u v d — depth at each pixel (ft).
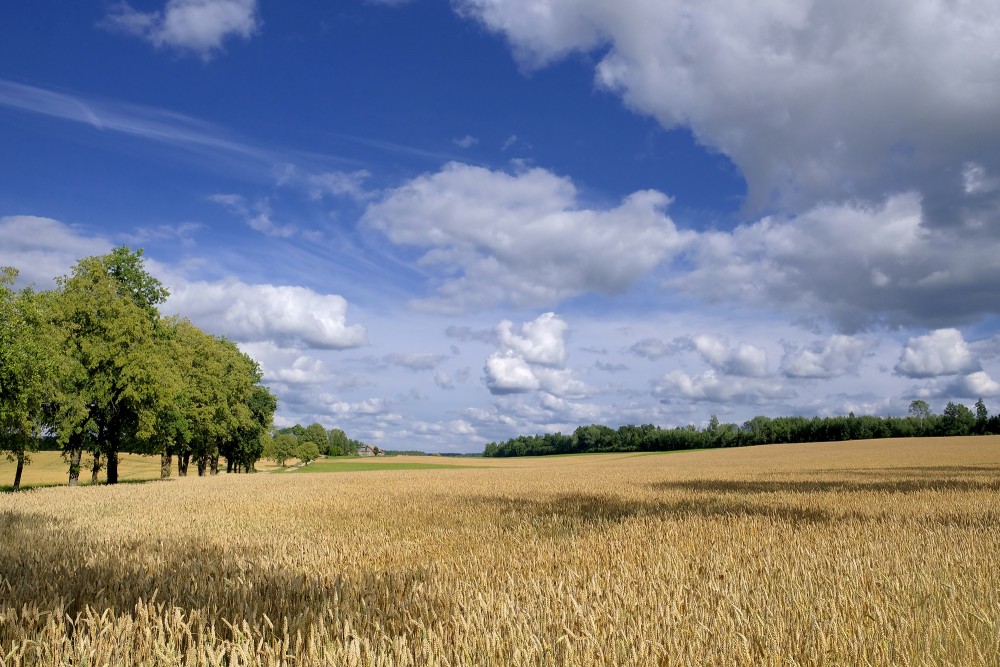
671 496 61.36
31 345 91.91
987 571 20.20
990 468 121.08
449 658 11.53
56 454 244.83
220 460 292.40
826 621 13.89
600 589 16.85
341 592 16.76
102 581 18.33
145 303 119.65
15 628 12.46
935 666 11.61
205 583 18.16
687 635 13.12
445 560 23.81
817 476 102.32
